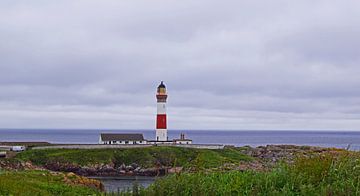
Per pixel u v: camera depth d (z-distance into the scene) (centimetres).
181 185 1523
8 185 2248
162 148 8656
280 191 1463
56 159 7962
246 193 1479
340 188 1398
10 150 8819
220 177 1684
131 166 8006
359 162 1616
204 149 9000
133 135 9931
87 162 7988
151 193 1516
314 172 1558
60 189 2606
